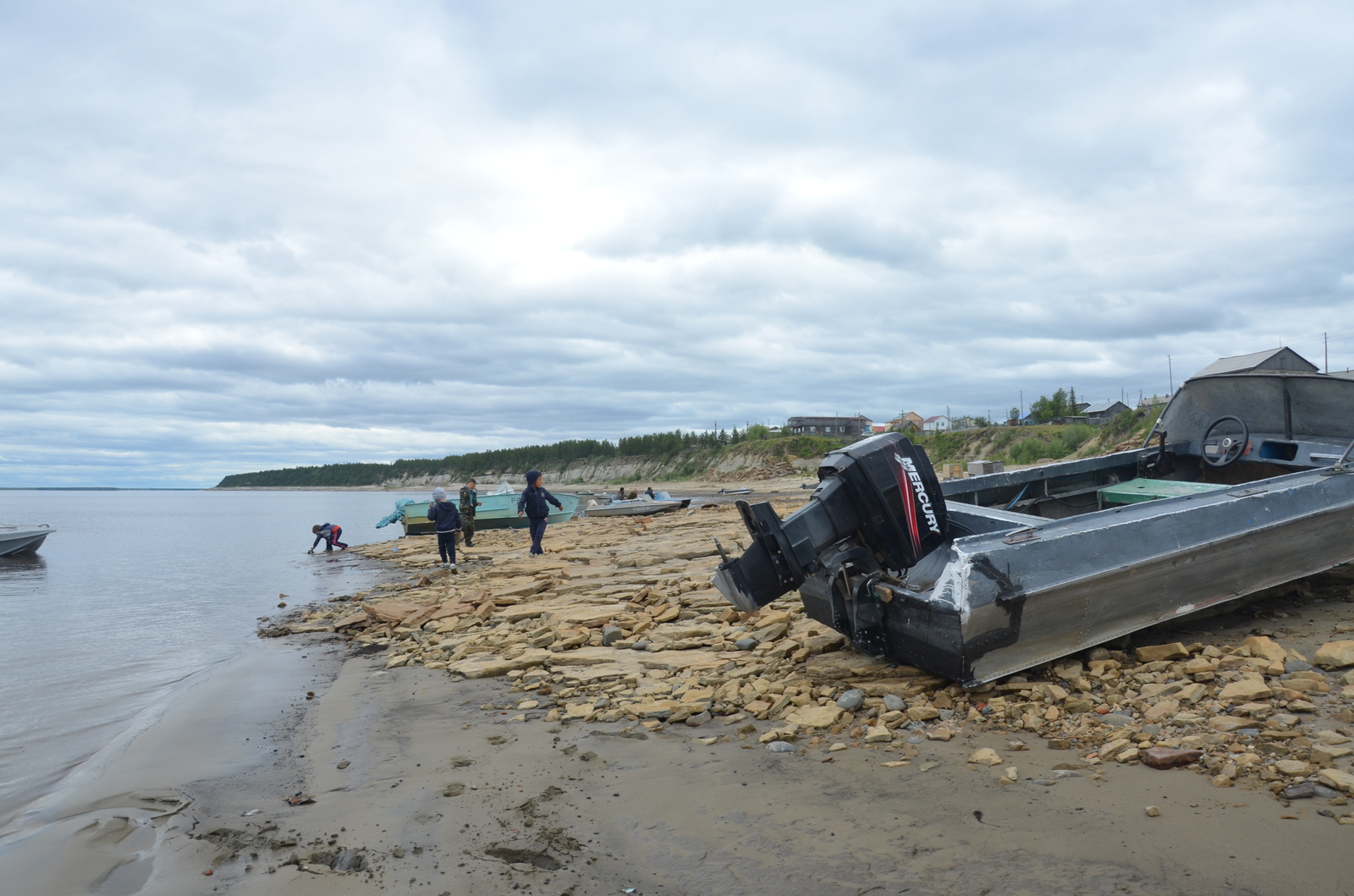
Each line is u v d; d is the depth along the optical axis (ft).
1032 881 8.30
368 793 13.03
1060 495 23.43
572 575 38.34
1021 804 10.17
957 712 13.71
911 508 14.76
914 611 14.33
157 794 13.84
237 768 15.08
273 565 70.59
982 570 13.34
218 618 39.01
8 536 88.22
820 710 14.71
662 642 22.26
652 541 54.29
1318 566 17.01
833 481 14.93
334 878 9.92
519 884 9.41
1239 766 10.41
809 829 10.15
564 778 12.93
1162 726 12.04
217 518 242.37
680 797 11.68
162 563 77.15
